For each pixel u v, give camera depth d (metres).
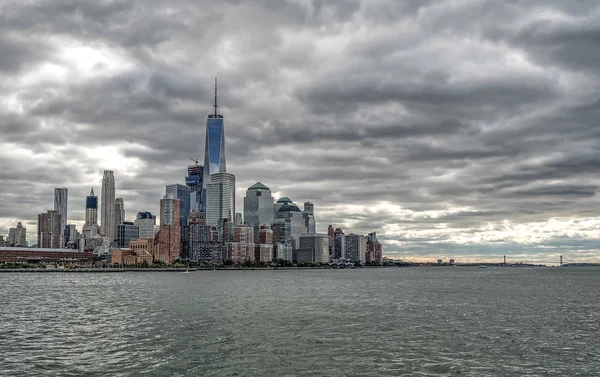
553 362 69.25
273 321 108.69
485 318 115.56
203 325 102.12
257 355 72.56
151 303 154.00
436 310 133.50
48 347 78.12
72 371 63.47
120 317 116.00
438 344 81.50
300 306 144.12
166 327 99.12
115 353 73.62
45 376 61.19
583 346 80.25
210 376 61.53
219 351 75.19
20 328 98.19
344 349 77.06
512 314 124.06
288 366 66.38
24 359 69.75
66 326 100.94
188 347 78.06
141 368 64.94
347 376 61.84
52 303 154.38
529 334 91.81
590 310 134.75
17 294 197.88
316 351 75.44
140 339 84.94
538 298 177.75
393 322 107.69
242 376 61.56
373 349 77.19
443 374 62.88
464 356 72.62
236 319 112.25
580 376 62.56
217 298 175.50
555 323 107.19
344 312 127.50
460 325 103.56
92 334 90.38
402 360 69.88
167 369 64.50
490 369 65.38
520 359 70.88
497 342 83.44
